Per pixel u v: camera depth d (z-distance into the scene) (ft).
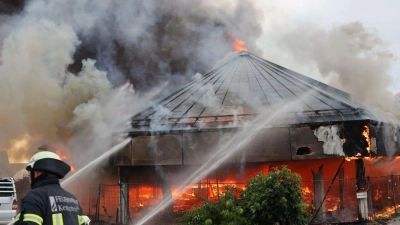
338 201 48.32
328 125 45.14
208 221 29.40
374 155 45.55
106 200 57.00
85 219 13.47
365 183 45.34
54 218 11.90
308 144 45.47
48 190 12.24
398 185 58.90
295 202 30.30
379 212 50.21
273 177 30.60
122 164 50.16
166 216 49.73
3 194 33.30
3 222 32.89
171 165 50.49
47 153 13.00
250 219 29.76
